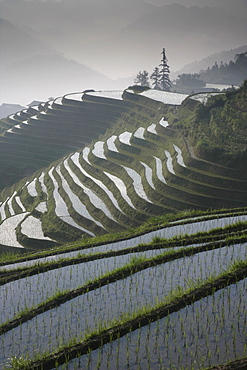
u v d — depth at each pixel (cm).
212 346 1078
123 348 1109
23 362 1094
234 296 1320
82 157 7044
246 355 1027
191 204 4481
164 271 1605
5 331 1276
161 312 1254
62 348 1132
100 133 8912
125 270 1620
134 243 2141
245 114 6100
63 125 9544
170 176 5094
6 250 4666
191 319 1211
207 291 1352
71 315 1332
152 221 2709
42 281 1678
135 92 9800
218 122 6119
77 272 1745
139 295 1420
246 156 4891
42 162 8581
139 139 6875
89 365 1057
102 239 2478
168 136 6625
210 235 2069
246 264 1498
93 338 1157
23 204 6538
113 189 5566
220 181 4694
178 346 1093
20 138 9612
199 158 5291
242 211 2600
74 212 5197
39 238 4794
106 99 9819
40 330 1261
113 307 1354
